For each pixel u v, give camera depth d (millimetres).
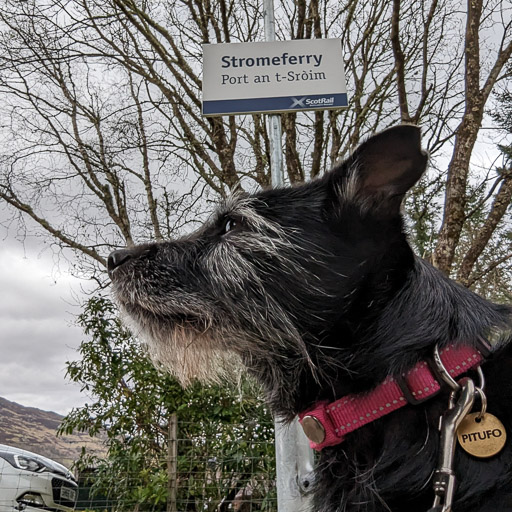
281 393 413
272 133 940
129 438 1331
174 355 460
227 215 469
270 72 926
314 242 401
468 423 317
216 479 1222
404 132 384
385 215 384
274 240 417
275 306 408
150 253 485
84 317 1396
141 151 1571
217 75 925
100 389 1371
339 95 916
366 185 391
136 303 470
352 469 355
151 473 1268
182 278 462
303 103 919
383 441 344
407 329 355
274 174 928
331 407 360
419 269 385
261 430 1234
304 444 727
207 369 454
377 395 347
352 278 384
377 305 372
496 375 335
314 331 387
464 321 356
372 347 361
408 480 322
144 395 1319
